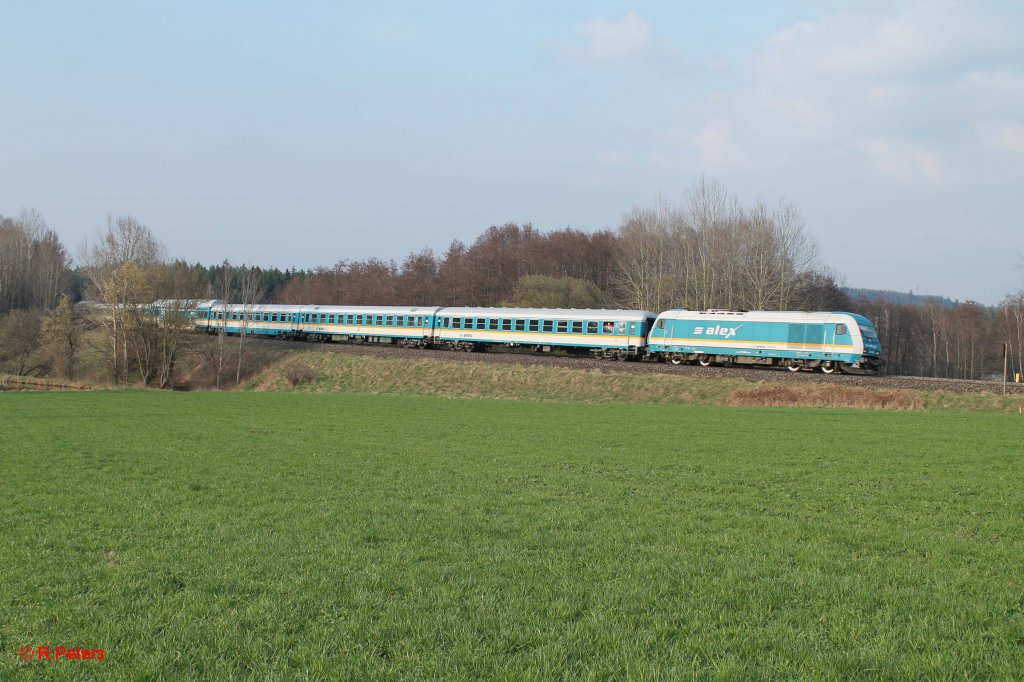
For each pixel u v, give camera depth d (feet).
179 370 238.27
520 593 31.99
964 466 68.90
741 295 240.12
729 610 29.81
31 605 30.81
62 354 233.55
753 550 40.01
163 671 24.20
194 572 35.24
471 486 61.05
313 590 32.19
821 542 41.93
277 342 250.98
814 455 76.48
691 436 93.25
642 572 35.17
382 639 26.73
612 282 343.67
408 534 43.39
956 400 128.57
